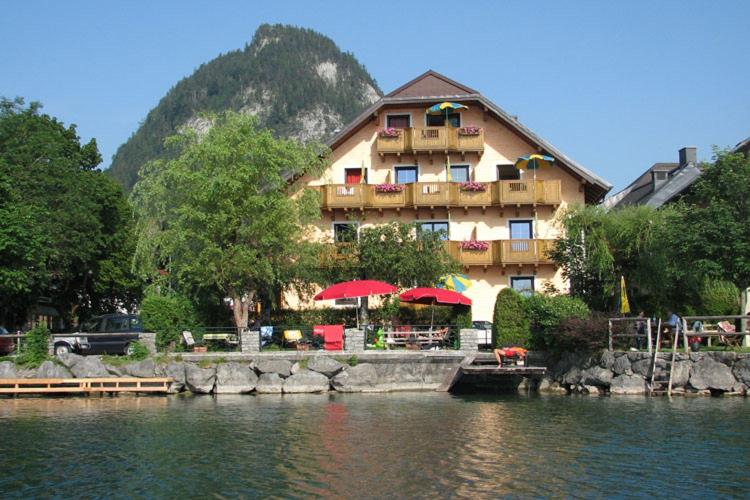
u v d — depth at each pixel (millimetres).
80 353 33531
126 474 16484
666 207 36750
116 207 49938
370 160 43781
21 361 31438
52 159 42125
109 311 55500
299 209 36625
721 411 23844
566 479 15688
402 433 20797
